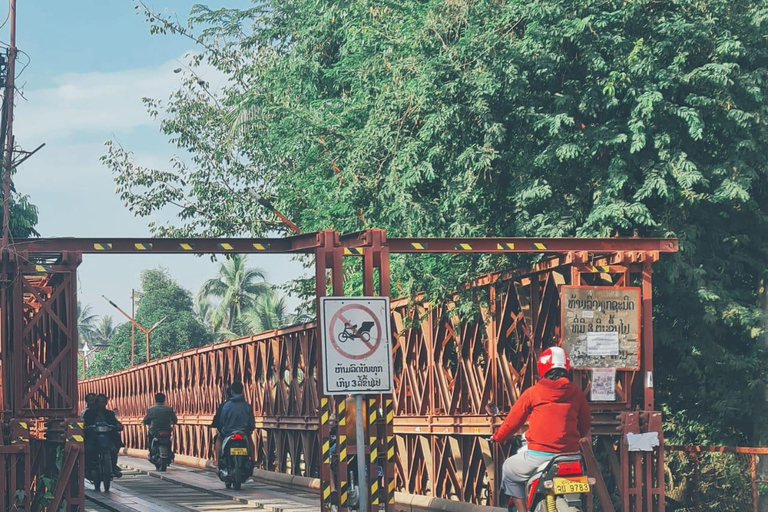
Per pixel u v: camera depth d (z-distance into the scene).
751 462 14.38
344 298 12.19
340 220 21.55
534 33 15.62
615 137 15.42
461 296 15.82
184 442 33.56
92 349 115.06
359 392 12.07
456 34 17.30
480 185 16.42
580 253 13.48
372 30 19.22
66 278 12.88
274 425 24.08
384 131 17.61
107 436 20.86
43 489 12.88
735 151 16.12
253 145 32.41
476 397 15.80
